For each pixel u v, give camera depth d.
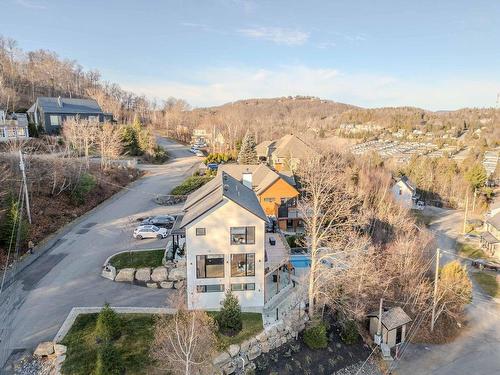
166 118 137.25
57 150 65.38
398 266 39.44
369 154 98.62
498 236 56.25
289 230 48.53
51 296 29.67
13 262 34.16
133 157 79.12
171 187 61.94
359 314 31.73
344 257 34.91
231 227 29.05
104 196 54.94
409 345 33.69
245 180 41.62
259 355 27.69
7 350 23.72
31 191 43.19
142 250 37.75
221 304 29.97
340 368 29.12
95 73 159.88
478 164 90.12
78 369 22.50
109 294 30.59
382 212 50.84
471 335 35.94
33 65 132.00
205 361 23.39
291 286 35.31
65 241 39.72
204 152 100.00
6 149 54.88
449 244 59.78
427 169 96.38
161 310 28.62
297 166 65.94
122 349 24.47
